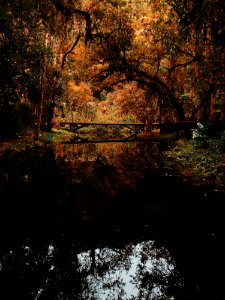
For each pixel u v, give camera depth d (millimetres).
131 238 5090
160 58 21844
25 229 5449
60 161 12227
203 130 14977
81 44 23750
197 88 18641
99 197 7316
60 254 4586
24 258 4461
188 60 20250
